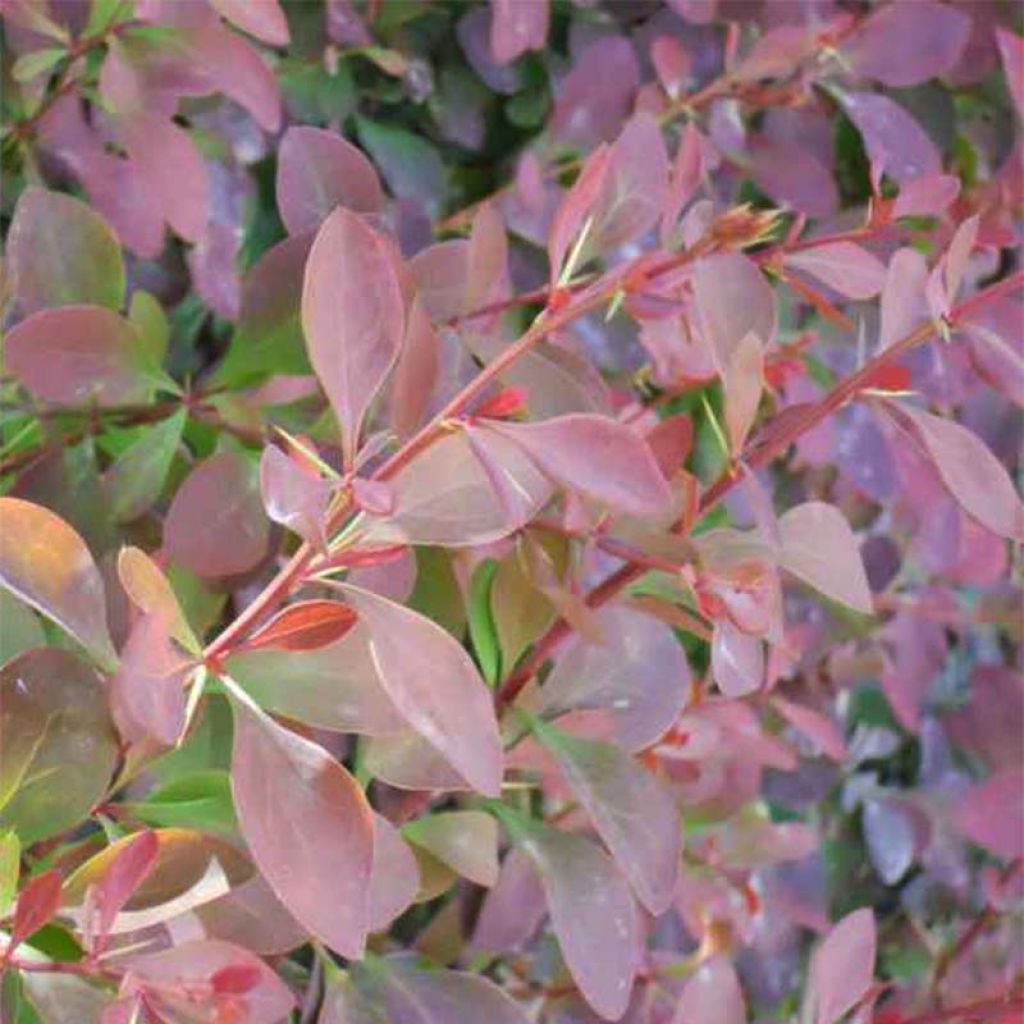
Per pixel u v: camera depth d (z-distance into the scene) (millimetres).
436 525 324
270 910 353
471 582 385
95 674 330
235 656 326
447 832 381
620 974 369
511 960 449
